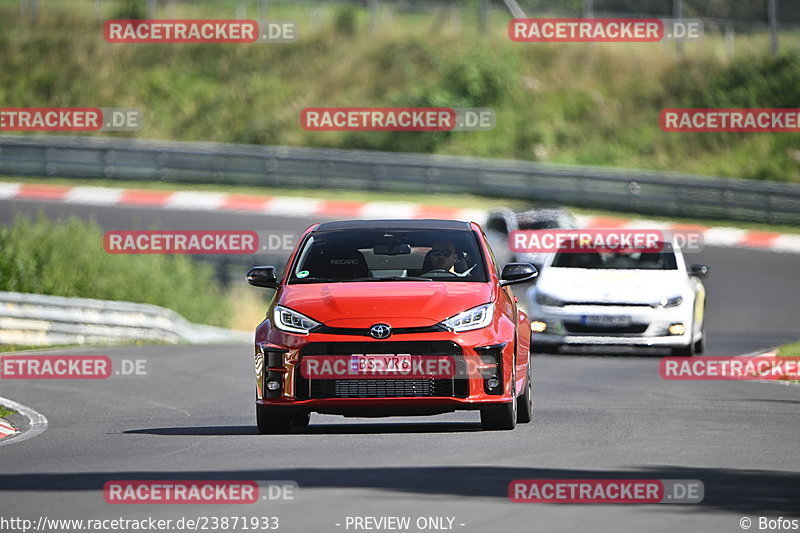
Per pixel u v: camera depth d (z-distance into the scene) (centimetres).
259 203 14725
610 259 7188
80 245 9719
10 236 9325
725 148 17362
